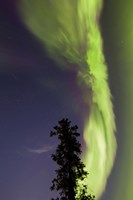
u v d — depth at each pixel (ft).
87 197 64.85
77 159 66.33
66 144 66.90
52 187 65.46
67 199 64.64
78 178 65.57
